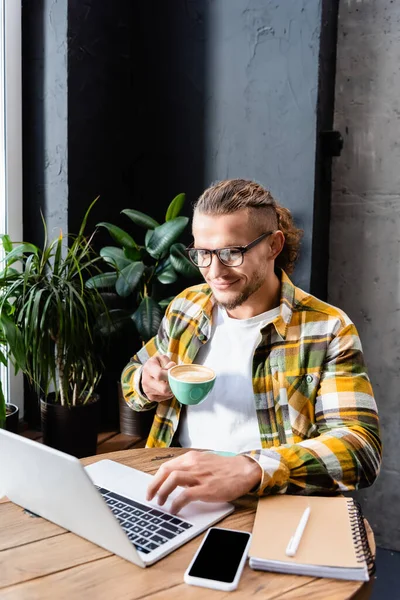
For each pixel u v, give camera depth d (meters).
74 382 1.93
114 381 2.29
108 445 2.07
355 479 1.08
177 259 1.97
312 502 1.01
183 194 2.03
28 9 2.06
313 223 1.98
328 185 2.14
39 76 2.07
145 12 2.24
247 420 1.39
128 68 2.29
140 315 1.94
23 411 2.23
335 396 1.25
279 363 1.36
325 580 0.81
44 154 2.10
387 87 2.06
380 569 2.08
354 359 1.29
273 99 1.99
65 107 2.03
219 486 0.99
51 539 0.92
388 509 2.21
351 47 2.09
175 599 0.77
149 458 1.25
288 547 0.84
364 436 1.15
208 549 0.87
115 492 1.07
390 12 2.02
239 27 2.04
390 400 2.18
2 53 2.02
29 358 1.99
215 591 0.79
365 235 2.15
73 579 0.81
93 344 1.95
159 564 0.85
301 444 1.10
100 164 2.21
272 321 1.36
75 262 1.81
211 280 1.32
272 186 2.03
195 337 1.48
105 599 0.77
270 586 0.80
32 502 0.98
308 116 1.93
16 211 2.13
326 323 1.35
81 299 1.74
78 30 2.04
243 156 2.08
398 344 2.15
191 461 1.03
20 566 0.84
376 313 2.17
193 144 2.20
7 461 0.95
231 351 1.43
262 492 1.02
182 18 2.16
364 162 2.12
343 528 0.91
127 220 2.38
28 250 1.80
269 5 1.96
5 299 1.74
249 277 1.29
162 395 1.35
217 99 2.12
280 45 1.96
